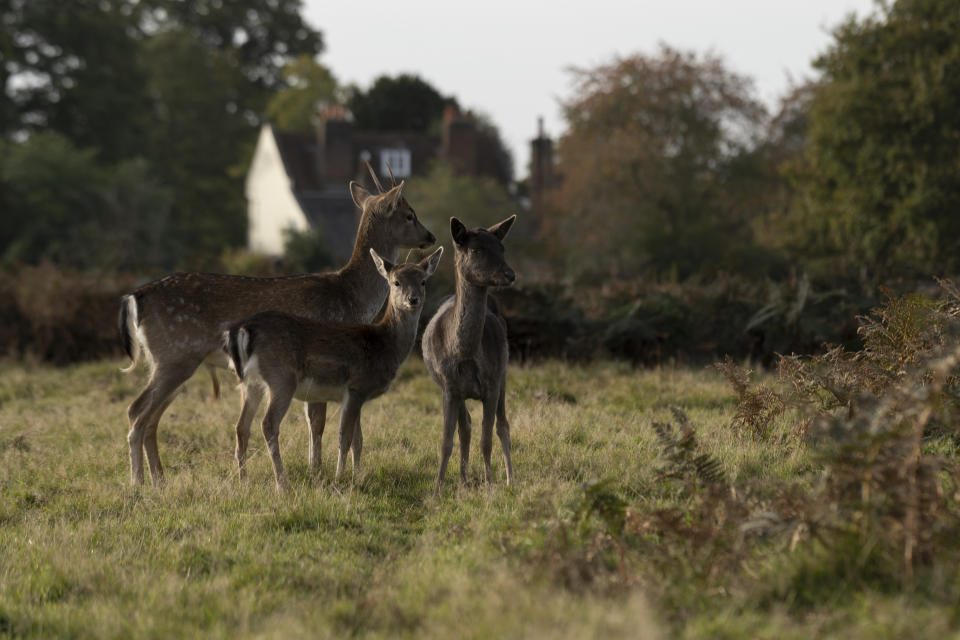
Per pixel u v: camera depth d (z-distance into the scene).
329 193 80.12
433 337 11.68
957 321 11.72
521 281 25.22
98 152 78.38
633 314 23.22
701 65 62.34
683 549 8.12
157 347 13.20
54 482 12.88
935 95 39.09
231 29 116.75
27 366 27.05
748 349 22.95
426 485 12.04
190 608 7.86
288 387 11.91
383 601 7.75
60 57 78.44
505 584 7.52
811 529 7.66
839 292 21.94
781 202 56.53
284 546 9.68
